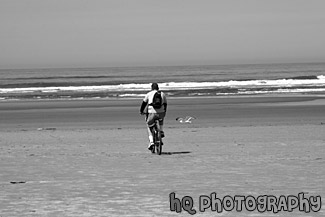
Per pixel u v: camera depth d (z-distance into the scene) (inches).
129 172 637.3
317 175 592.1
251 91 2741.1
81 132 1217.4
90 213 430.3
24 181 585.9
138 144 965.8
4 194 513.3
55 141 1041.5
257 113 1656.0
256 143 942.4
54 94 2679.6
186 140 1018.1
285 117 1536.7
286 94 2512.3
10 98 2469.2
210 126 1325.0
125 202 469.1
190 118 1459.2
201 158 755.4
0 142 1037.8
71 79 4901.6
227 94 2551.7
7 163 730.2
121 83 3740.2
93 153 836.6
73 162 733.3
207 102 2084.2
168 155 797.9
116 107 1927.9
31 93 2775.6
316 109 1756.9
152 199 479.8
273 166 663.8
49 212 436.1
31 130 1298.0
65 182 575.2
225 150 847.1
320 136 1053.2
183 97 2375.7
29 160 759.7
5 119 1581.0
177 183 556.1
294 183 545.0
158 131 815.1
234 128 1248.8
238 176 593.9
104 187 541.0
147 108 834.8
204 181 565.6
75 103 2118.6
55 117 1620.3
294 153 793.6
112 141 1025.5
